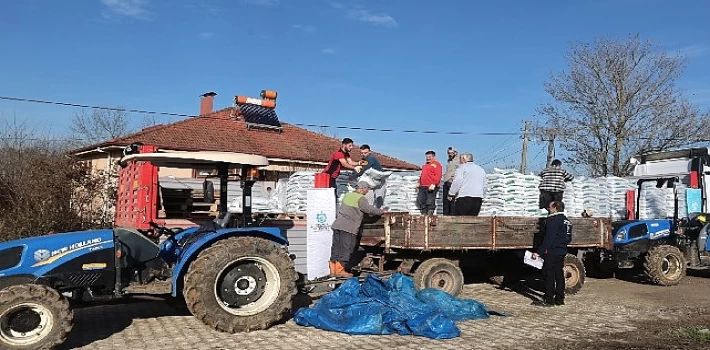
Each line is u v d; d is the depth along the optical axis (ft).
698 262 41.47
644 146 104.22
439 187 41.60
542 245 31.91
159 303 30.78
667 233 41.65
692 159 47.91
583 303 32.30
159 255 24.47
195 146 66.74
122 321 26.48
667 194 49.06
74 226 44.73
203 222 27.04
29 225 43.06
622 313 29.45
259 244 24.41
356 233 31.14
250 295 24.40
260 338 23.32
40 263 21.80
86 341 22.84
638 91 104.99
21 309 20.21
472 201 36.40
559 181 41.42
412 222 30.42
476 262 35.14
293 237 34.88
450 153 42.73
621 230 41.09
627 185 49.24
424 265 31.22
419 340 23.30
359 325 24.27
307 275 32.91
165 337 23.44
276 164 72.02
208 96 90.27
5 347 19.74
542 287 37.24
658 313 29.53
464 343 22.93
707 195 45.93
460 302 27.96
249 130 77.61
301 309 26.12
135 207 26.68
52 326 20.47
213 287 23.40
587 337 24.14
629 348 22.39
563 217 31.76
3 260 21.50
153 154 24.14
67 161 47.29
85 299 22.63
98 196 46.68
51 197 45.44
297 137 81.15
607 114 106.01
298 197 37.70
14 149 64.03
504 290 36.47
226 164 26.05
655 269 39.27
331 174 36.11
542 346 22.59
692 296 35.17
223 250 23.65
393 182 40.16
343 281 29.40
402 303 25.81
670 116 103.40
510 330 25.25
